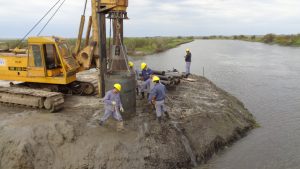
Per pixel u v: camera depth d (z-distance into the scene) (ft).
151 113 39.04
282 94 63.16
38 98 37.70
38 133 31.65
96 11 39.88
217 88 58.95
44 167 29.40
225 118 42.09
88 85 44.91
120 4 36.42
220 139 38.06
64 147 30.68
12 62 41.78
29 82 43.73
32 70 40.98
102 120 33.68
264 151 36.86
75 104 40.70
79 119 35.40
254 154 36.11
